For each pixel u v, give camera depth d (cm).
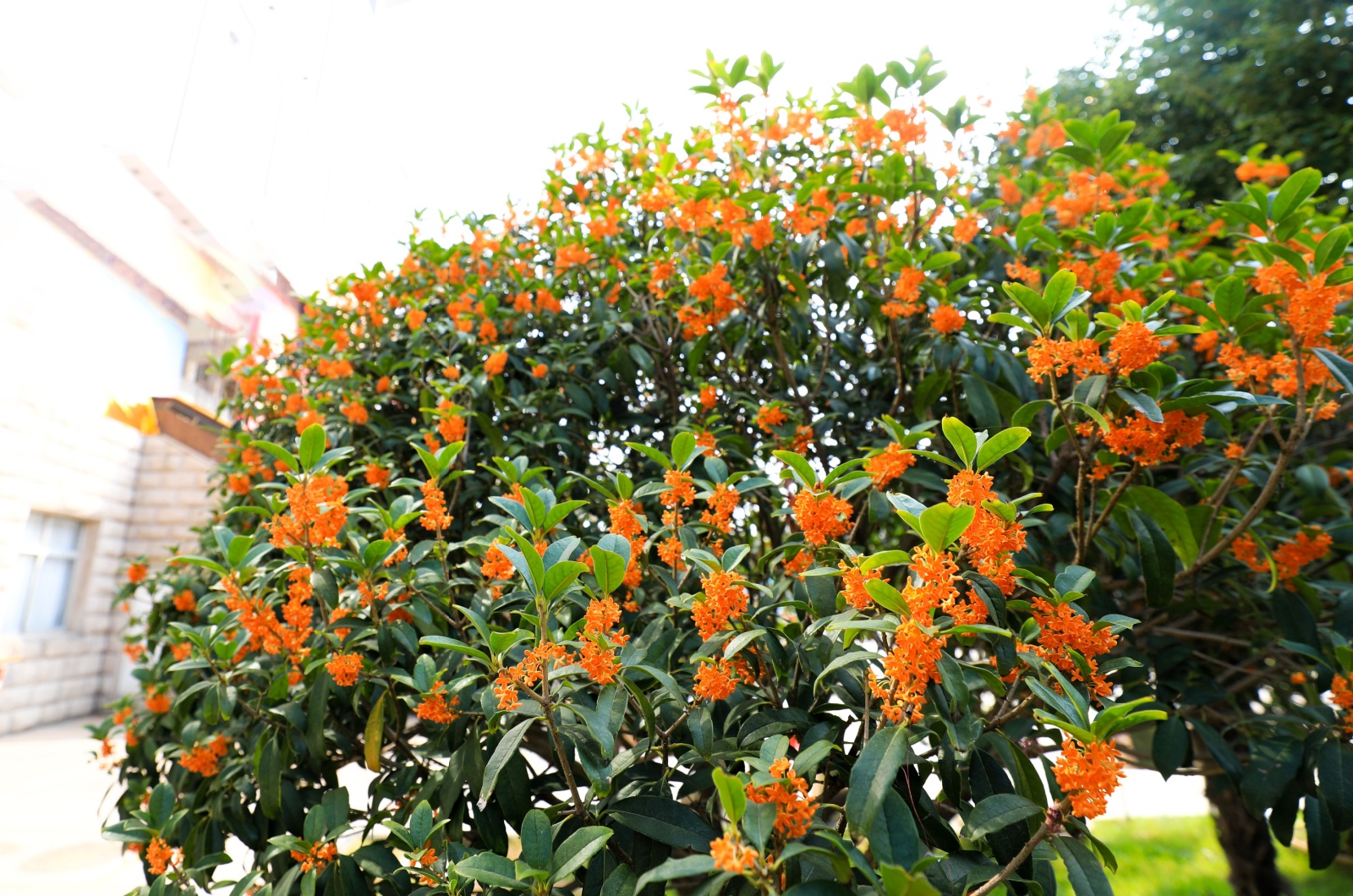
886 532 251
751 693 137
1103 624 107
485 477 226
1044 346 132
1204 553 172
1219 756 162
